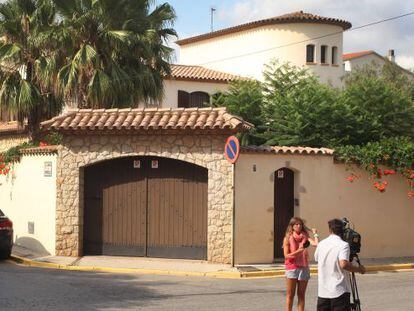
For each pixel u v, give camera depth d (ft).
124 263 49.34
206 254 50.21
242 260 49.78
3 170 63.77
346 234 26.25
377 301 36.09
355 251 26.27
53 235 53.93
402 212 57.82
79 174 52.54
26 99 71.41
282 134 64.39
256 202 50.55
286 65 87.56
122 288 38.91
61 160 52.90
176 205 51.11
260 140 68.03
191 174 50.78
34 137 74.33
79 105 69.10
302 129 61.77
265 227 50.93
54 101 74.28
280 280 44.34
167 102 109.60
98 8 68.59
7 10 73.97
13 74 74.13
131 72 71.41
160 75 75.87
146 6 74.08
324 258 25.07
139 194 52.08
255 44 123.03
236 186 49.67
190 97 112.37
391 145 55.72
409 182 56.95
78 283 40.52
